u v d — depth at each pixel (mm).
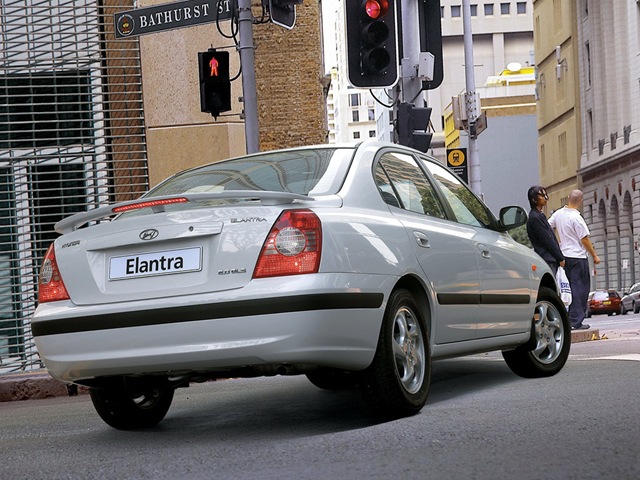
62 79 19219
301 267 7523
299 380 13109
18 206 18625
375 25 15977
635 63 90125
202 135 19844
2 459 7738
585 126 103062
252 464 6648
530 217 19297
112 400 9016
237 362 7488
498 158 126438
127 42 19562
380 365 8070
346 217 8008
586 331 19828
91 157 19203
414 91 19391
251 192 7707
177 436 8469
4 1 19016
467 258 9695
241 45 15492
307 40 28172
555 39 112875
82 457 7582
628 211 93375
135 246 7969
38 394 14312
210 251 7719
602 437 6777
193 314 7566
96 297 8023
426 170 10062
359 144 9109
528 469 5867
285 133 28172
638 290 74188
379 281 8016
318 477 6008
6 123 18125
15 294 17234
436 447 6766
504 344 10492
